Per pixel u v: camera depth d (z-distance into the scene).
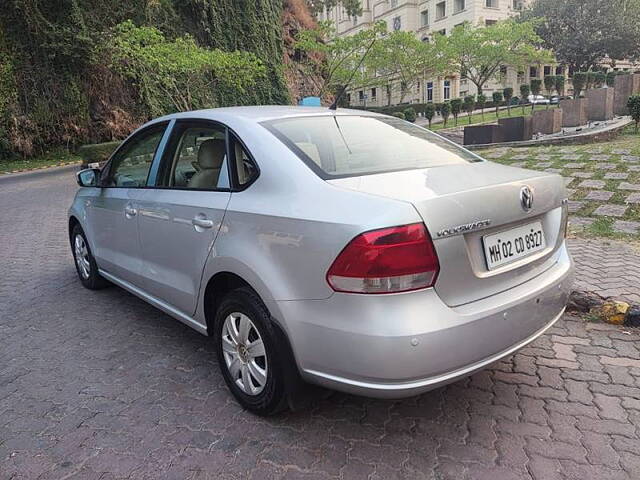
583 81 23.33
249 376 2.77
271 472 2.35
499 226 2.42
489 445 2.51
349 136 2.97
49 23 21.14
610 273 4.62
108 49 22.12
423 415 2.78
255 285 2.52
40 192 13.05
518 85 51.16
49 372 3.36
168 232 3.25
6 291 5.02
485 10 48.44
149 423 2.76
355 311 2.14
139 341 3.81
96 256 4.50
